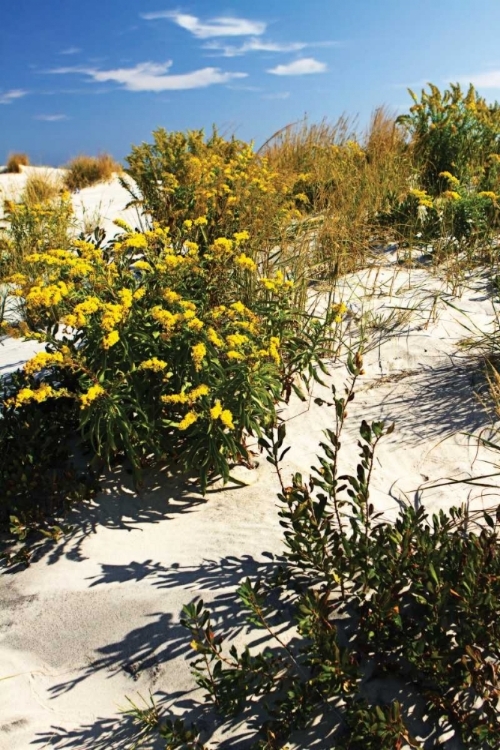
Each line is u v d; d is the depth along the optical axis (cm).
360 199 685
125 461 372
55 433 379
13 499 344
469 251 577
